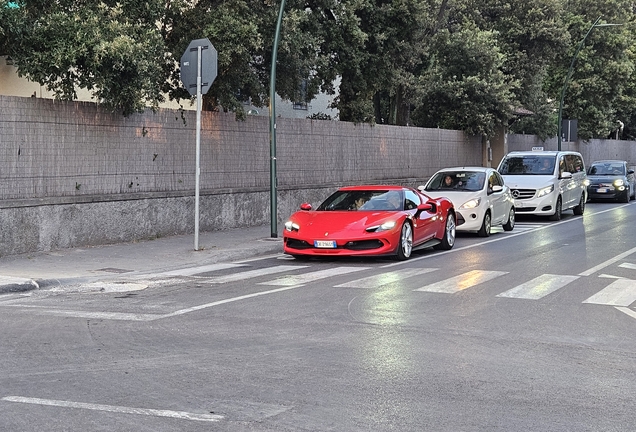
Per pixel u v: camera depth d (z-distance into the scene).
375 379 6.21
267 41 18.70
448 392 5.88
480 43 32.69
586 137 50.78
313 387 5.97
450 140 32.56
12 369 6.43
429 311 9.14
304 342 7.50
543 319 8.70
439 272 12.49
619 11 48.44
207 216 18.64
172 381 6.11
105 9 14.88
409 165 29.36
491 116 33.38
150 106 17.50
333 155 24.48
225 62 17.08
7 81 19.17
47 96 19.98
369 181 26.61
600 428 5.09
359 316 8.81
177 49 17.59
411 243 14.37
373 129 26.77
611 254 14.98
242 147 20.00
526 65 39.09
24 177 13.84
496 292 10.52
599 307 9.44
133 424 5.07
